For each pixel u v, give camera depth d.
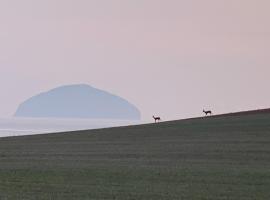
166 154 103.62
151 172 81.00
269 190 67.50
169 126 160.38
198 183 72.25
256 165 88.25
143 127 162.38
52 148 117.56
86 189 68.25
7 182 73.19
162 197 63.88
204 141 123.25
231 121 162.88
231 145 114.12
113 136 141.50
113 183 72.25
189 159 96.38
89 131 158.12
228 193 65.81
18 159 98.75
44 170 83.62
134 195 64.81
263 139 123.19
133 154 104.50
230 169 83.62
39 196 64.06
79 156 102.75
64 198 63.06
